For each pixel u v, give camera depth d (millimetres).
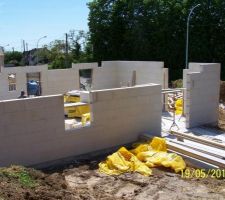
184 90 14930
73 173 9109
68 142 9992
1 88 20266
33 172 7371
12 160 9156
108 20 37406
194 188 8109
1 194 5762
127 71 21891
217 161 9117
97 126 10477
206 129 13828
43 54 51562
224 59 35531
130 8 36531
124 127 11039
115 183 8469
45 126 9555
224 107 18156
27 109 9211
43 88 21203
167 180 8594
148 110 11523
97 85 22578
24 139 9273
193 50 34625
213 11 35312
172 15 35281
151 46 35531
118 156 9570
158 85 11648
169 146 10328
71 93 16859
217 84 14695
